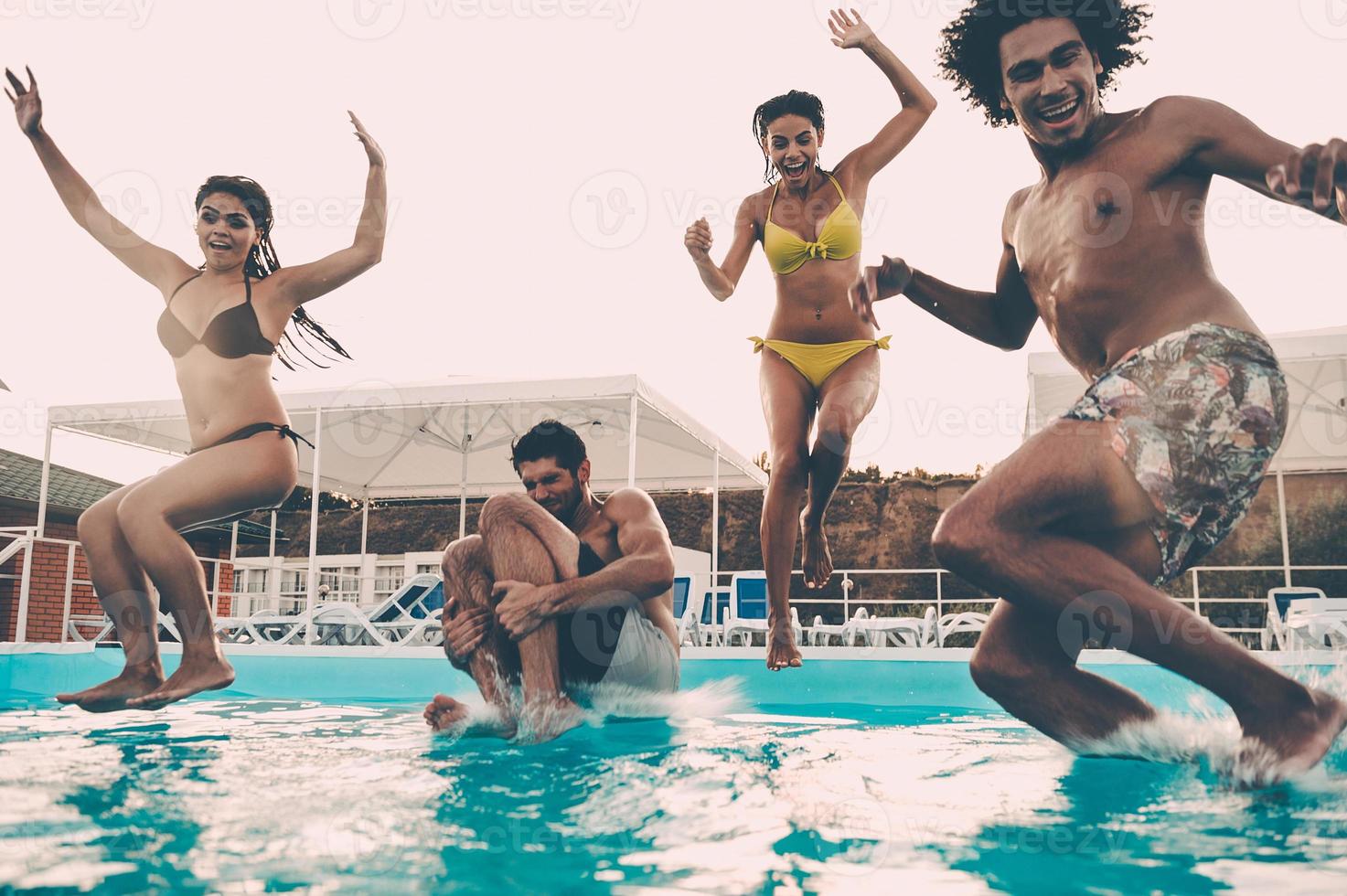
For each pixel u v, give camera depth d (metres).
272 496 3.27
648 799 1.80
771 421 3.90
